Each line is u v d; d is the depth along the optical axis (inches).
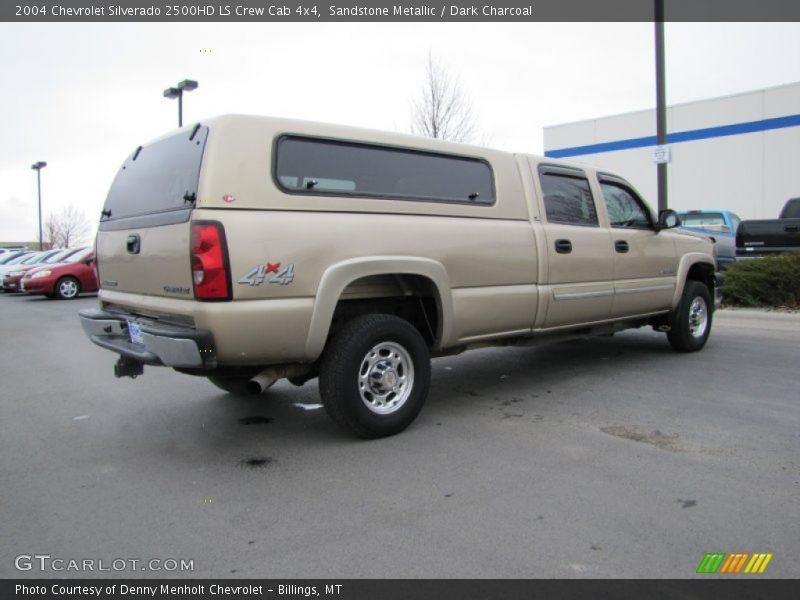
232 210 134.3
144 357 146.2
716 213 549.3
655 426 166.1
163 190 151.9
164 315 146.7
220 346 132.1
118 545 107.0
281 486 130.9
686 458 141.8
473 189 183.9
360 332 152.3
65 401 209.5
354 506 120.3
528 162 201.9
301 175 146.8
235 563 100.3
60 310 546.9
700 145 896.9
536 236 195.6
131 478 137.4
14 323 451.5
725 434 158.1
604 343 295.6
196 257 131.0
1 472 142.3
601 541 104.6
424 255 164.7
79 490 131.0
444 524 111.9
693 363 244.1
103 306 184.5
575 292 206.5
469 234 175.9
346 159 155.8
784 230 418.9
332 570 97.6
